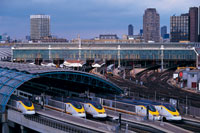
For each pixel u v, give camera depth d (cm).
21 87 12219
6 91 8888
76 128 6988
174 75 18162
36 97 9869
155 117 7900
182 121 8181
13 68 10619
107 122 7906
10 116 8512
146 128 7275
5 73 10338
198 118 8269
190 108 8756
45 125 7206
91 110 8506
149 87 15388
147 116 7950
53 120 7825
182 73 15275
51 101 9406
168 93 13288
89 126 6919
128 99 10406
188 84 14850
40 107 9362
